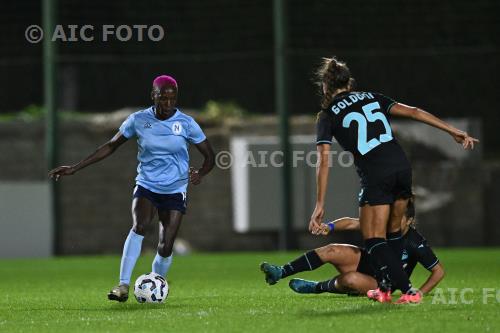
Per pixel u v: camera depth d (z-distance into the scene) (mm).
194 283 42719
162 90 30219
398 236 28359
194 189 76750
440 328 22719
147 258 67375
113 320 25688
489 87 86125
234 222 76750
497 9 86250
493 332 22141
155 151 30672
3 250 66438
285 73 67625
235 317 25703
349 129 26938
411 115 27391
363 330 22531
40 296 36000
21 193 66875
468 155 79938
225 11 86625
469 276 43844
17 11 84125
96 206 76312
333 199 73125
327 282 30578
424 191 77875
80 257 70938
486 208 79062
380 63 85000
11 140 76500
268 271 29719
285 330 22844
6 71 85062
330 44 85750
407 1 85562
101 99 84875
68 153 76375
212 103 82812
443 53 70562
